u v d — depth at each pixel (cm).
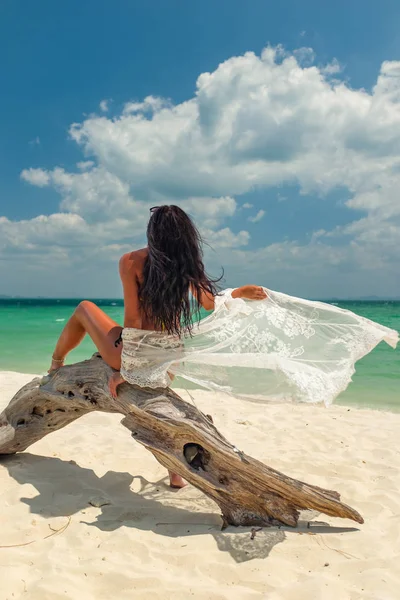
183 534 311
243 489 325
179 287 339
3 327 2362
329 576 263
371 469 441
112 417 614
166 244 340
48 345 1587
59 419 438
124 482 401
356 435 552
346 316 367
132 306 348
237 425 595
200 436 327
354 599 243
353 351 354
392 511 351
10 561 279
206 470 335
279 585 254
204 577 265
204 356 345
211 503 365
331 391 324
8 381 891
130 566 273
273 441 527
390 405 766
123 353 350
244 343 359
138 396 356
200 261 353
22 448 447
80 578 262
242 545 295
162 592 251
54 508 347
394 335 355
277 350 357
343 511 318
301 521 332
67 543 301
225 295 381
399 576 262
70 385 404
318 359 351
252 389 335
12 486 382
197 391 822
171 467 339
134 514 342
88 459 453
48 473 412
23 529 315
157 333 348
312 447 507
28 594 247
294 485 317
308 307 373
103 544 298
